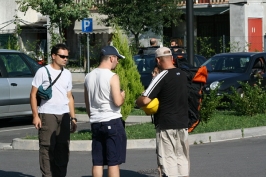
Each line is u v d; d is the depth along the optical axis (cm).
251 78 1934
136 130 1384
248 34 3422
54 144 892
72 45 3991
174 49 2212
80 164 1116
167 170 849
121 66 1374
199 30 3834
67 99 905
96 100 812
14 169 1086
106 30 3575
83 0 2094
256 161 1106
